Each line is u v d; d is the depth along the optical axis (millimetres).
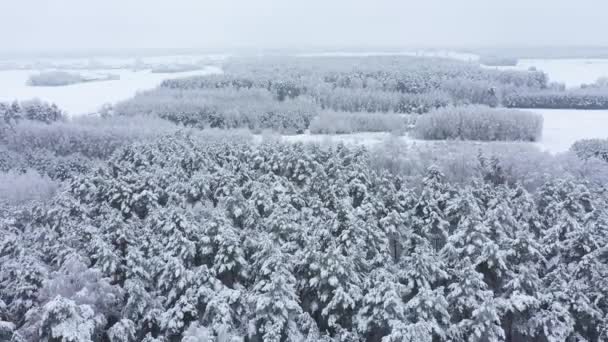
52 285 25406
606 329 24922
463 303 25641
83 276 26484
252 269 30312
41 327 22859
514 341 27688
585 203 36938
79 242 31500
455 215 35938
